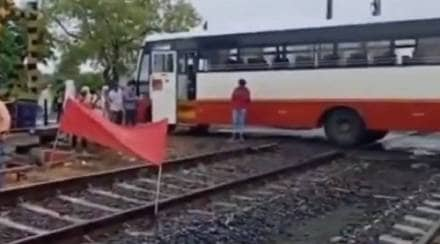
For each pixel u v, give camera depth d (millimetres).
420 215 10633
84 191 11992
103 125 11594
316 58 21688
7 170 12594
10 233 8938
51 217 9914
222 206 11141
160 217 10039
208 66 24078
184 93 24703
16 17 21531
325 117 21625
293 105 22172
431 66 19438
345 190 13133
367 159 18688
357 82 20828
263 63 22797
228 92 23609
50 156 16016
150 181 13453
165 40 25109
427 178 14906
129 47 41156
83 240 8555
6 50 23031
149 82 25391
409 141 24344
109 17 40188
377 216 10508
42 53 24594
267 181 13992
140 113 25312
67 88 21938
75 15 40094
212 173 14992
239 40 23359
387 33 20203
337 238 9023
